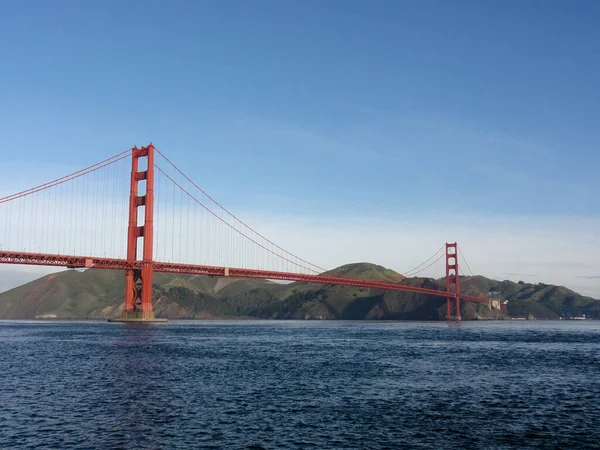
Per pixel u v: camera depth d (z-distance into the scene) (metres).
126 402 32.78
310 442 24.39
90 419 28.47
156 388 37.81
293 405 32.19
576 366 53.22
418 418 29.05
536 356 64.06
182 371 46.69
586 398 35.25
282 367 50.47
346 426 27.20
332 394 35.91
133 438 24.97
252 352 66.56
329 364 53.34
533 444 24.45
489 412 30.69
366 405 32.34
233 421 28.11
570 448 23.94
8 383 39.94
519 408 31.86
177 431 26.14
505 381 42.47
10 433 25.77
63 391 36.47
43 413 29.80
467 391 37.53
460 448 23.73
